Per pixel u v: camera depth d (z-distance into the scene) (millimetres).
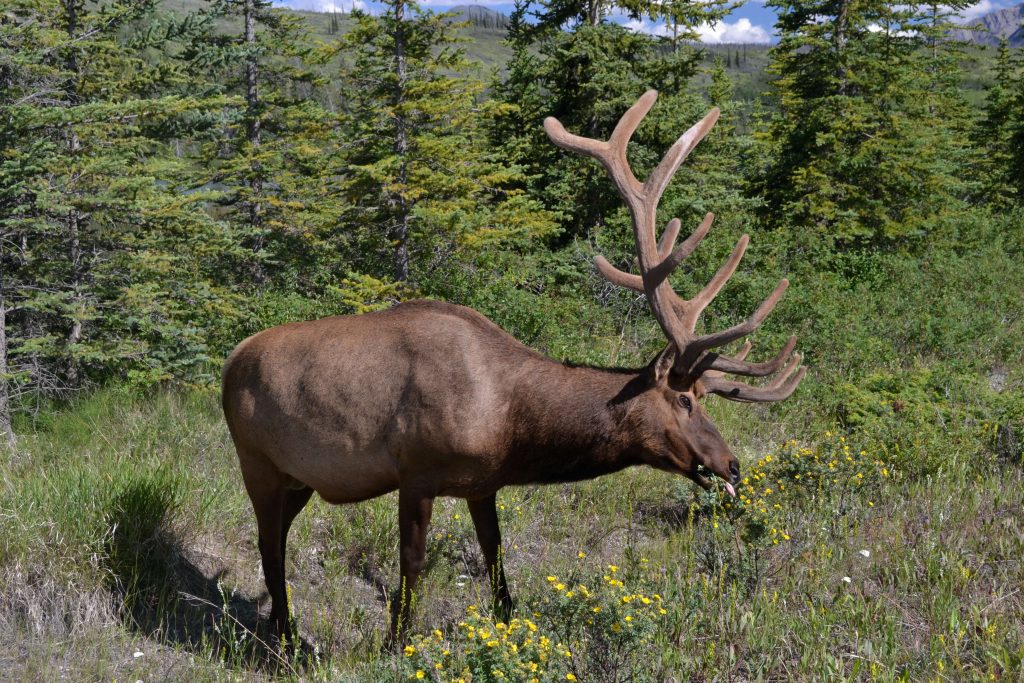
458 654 3594
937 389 8672
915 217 18422
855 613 4176
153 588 4750
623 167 4484
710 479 4406
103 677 3984
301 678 4066
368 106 12930
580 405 4188
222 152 14984
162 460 6312
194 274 9953
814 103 19031
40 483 5156
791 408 8438
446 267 12367
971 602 4254
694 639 4051
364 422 4238
